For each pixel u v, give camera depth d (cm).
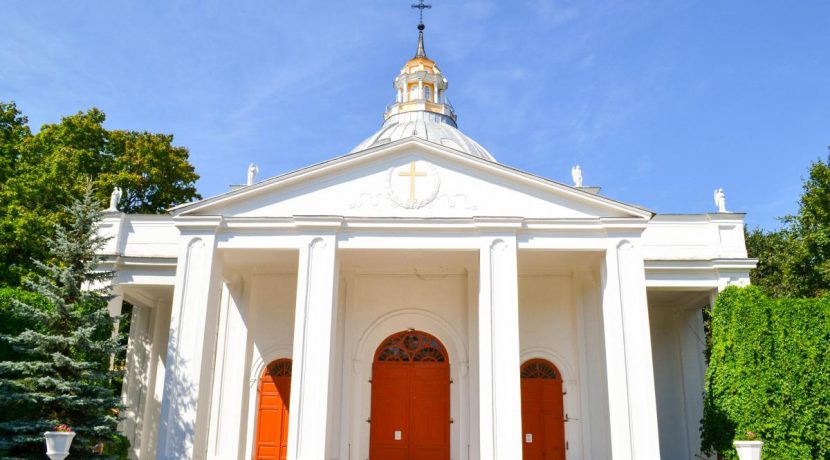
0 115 2788
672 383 2297
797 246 2647
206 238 1747
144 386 2283
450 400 2095
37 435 1407
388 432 2077
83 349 1512
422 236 1745
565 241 1745
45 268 1574
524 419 2066
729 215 2114
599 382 1973
